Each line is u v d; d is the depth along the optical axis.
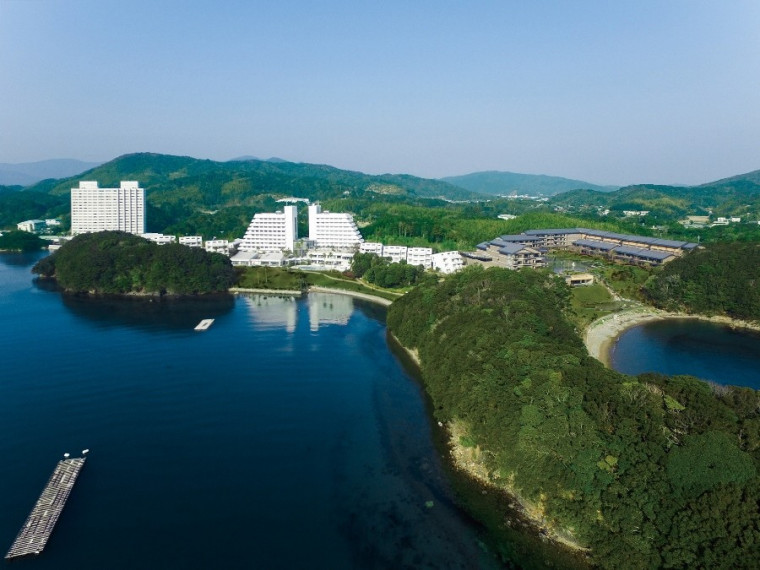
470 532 93.12
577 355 117.06
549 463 94.19
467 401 116.00
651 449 86.56
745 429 86.81
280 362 178.38
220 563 84.69
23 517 95.00
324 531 93.06
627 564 79.62
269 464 114.50
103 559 84.81
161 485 105.94
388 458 117.56
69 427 129.38
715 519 75.94
